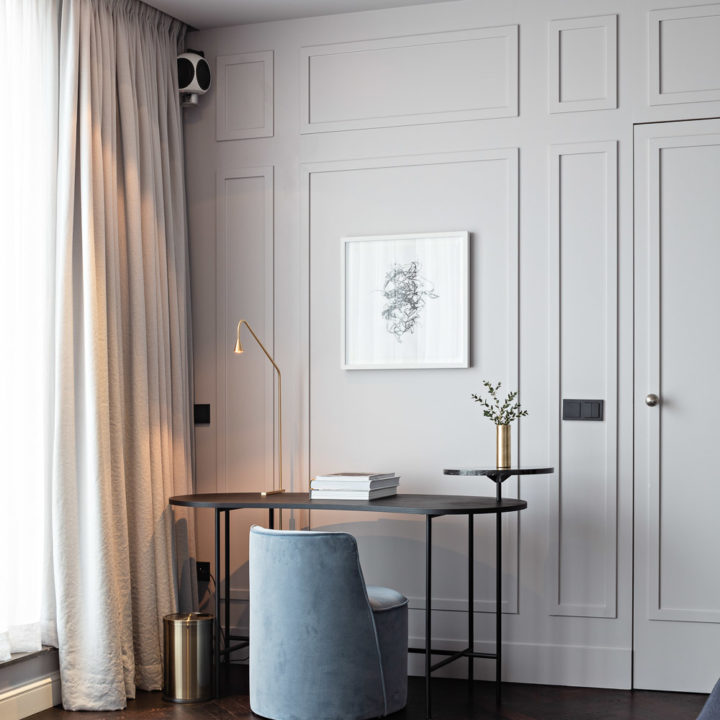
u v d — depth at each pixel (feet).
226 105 15.23
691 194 13.29
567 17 13.76
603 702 12.52
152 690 13.15
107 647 12.23
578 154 13.67
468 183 14.11
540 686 13.39
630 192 13.47
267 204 15.01
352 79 14.67
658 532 13.21
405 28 14.46
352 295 14.49
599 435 13.48
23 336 12.10
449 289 14.07
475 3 14.16
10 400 11.80
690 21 13.34
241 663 14.69
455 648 13.87
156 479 13.61
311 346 14.74
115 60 13.60
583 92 13.69
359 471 14.42
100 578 12.29
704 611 13.01
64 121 12.48
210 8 14.53
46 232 12.46
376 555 14.35
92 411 12.39
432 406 14.16
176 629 12.66
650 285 13.37
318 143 14.80
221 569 14.94
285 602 11.36
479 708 12.24
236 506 12.67
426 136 14.30
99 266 12.73
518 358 13.80
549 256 13.73
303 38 14.93
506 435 12.66
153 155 14.23
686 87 13.33
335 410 14.58
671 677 13.10
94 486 12.37
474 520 13.98
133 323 13.42
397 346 14.26
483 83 14.10
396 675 11.78
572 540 13.51
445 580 14.03
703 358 13.19
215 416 15.11
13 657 11.76
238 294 15.10
